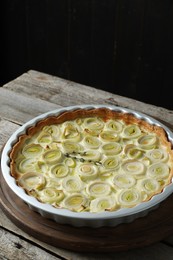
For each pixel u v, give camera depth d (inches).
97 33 66.6
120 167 34.0
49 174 33.4
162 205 31.8
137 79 68.2
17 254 30.4
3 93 44.7
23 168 33.9
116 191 32.1
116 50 66.8
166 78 66.1
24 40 72.7
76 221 29.6
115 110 38.5
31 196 30.3
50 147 35.4
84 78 72.0
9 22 71.7
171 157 34.0
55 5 66.8
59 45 70.6
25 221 31.2
